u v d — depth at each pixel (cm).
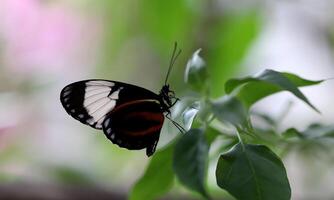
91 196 69
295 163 67
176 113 49
